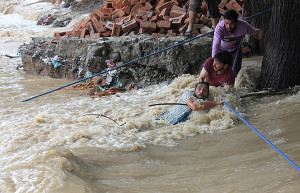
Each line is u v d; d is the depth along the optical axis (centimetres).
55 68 948
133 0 985
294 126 471
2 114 646
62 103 717
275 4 671
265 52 708
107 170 372
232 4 948
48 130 537
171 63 816
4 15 2069
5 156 414
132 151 437
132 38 852
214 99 586
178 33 902
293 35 670
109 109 653
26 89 836
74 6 1850
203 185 320
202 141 480
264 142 434
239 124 544
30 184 298
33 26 1761
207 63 604
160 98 704
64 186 296
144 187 323
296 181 291
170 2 945
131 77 839
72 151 424
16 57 1217
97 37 932
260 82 722
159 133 513
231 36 653
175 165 388
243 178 323
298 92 645
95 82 848
